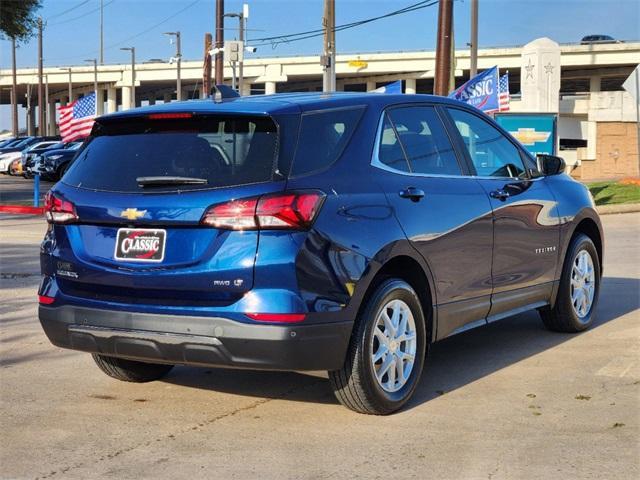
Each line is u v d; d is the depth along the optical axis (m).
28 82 93.62
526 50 32.75
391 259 4.74
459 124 5.75
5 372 5.83
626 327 7.01
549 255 6.30
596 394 5.12
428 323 5.14
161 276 4.39
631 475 3.85
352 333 4.54
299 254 4.23
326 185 4.44
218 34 36.00
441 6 19.84
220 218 4.26
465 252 5.32
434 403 4.99
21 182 34.62
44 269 4.93
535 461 4.03
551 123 21.34
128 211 4.49
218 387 5.41
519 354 6.16
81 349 4.75
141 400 5.15
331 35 24.88
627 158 39.41
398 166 5.02
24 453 4.22
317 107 4.68
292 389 5.34
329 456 4.13
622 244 12.92
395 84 15.87
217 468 3.99
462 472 3.90
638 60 64.06
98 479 3.86
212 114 4.53
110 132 4.93
